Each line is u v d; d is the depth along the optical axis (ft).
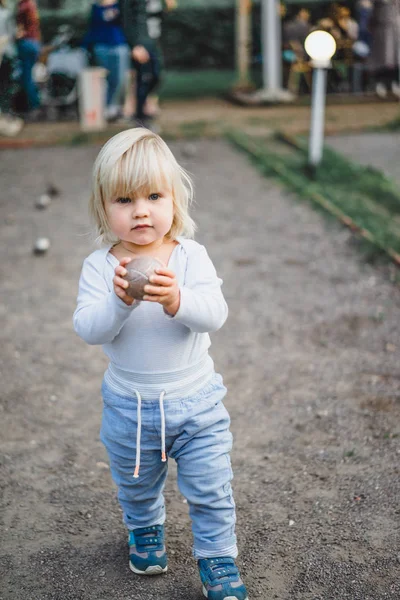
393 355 15.25
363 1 48.03
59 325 17.10
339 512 10.40
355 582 9.05
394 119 41.24
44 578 9.24
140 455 8.54
